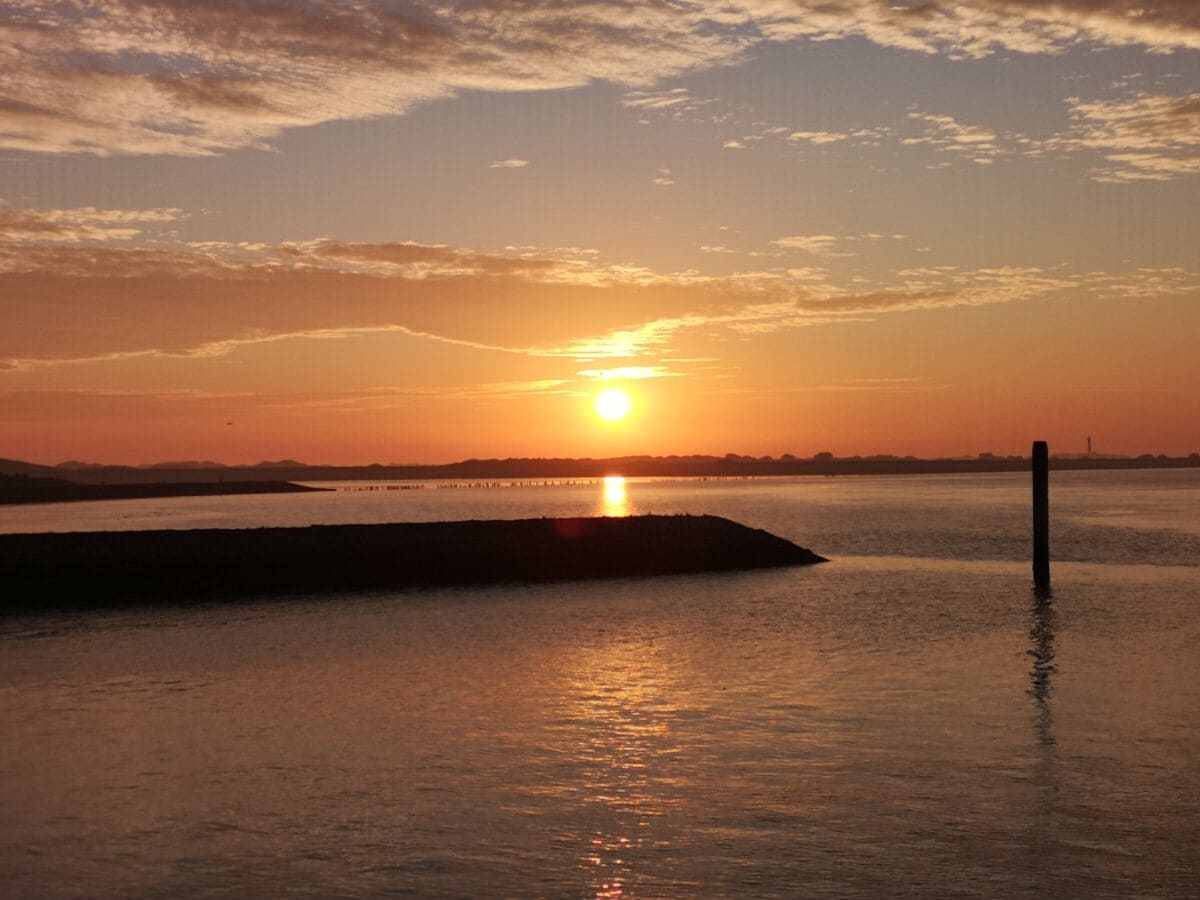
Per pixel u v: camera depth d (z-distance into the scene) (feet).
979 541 234.99
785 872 43.06
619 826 48.29
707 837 46.93
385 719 68.64
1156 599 132.77
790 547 186.29
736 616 118.21
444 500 618.85
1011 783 54.39
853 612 121.49
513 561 159.53
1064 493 595.06
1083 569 172.65
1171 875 42.70
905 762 58.13
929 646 96.99
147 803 51.42
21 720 68.49
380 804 51.31
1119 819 49.06
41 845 45.80
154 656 92.63
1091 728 65.62
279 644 99.09
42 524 333.42
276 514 410.31
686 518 191.93
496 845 45.96
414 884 41.91
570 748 61.31
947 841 46.39
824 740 62.90
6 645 98.84
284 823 48.57
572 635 104.47
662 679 81.61
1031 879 42.32
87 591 131.75
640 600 133.59
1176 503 437.17
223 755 59.88
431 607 126.82
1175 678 81.66
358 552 153.89
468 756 59.67
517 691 77.20
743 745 61.82
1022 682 80.12
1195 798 51.98
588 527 179.93
